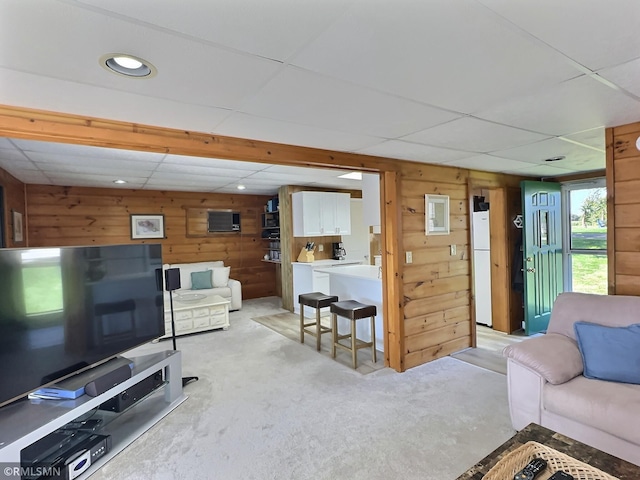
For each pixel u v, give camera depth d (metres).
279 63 1.46
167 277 3.36
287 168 4.22
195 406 2.79
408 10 1.12
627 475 1.27
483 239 4.92
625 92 1.85
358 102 1.91
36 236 5.30
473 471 1.32
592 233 4.62
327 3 1.07
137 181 5.19
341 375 3.35
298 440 2.30
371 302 4.11
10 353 1.89
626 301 2.36
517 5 1.10
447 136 2.63
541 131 2.55
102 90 1.68
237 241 7.26
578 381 2.09
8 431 1.77
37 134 1.94
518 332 4.67
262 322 5.48
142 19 1.12
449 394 2.91
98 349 2.41
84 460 1.99
